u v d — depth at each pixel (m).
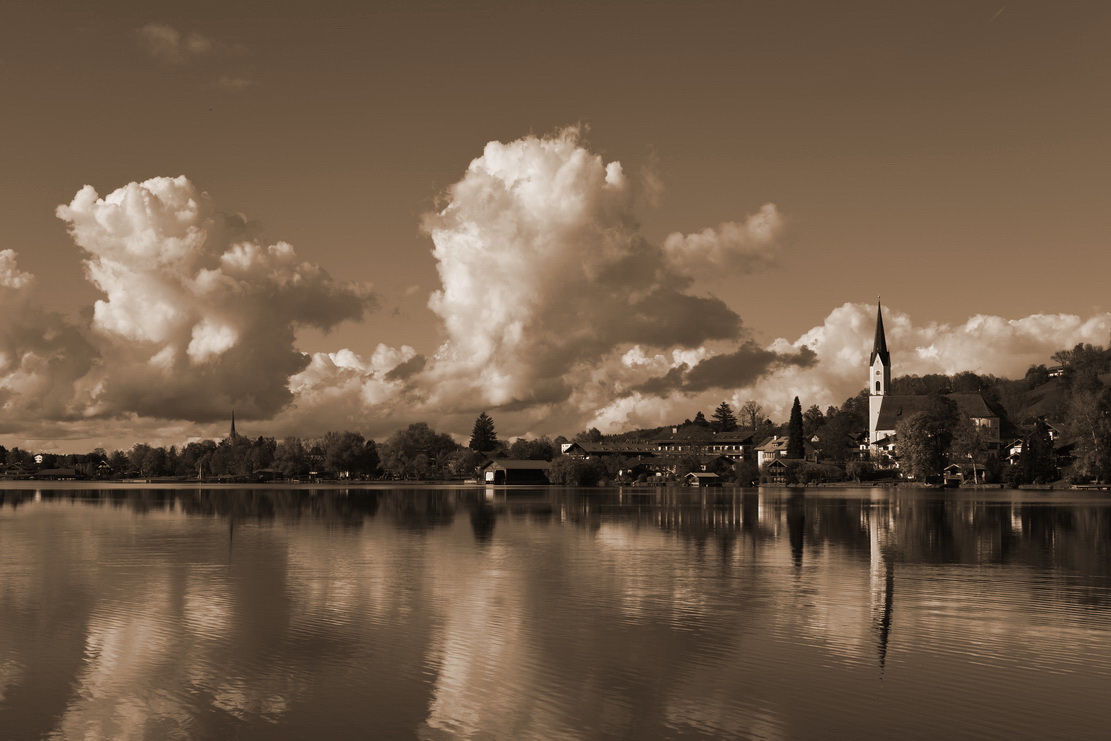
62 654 33.09
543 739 24.45
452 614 40.31
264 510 120.56
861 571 54.06
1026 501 136.25
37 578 51.44
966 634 36.06
